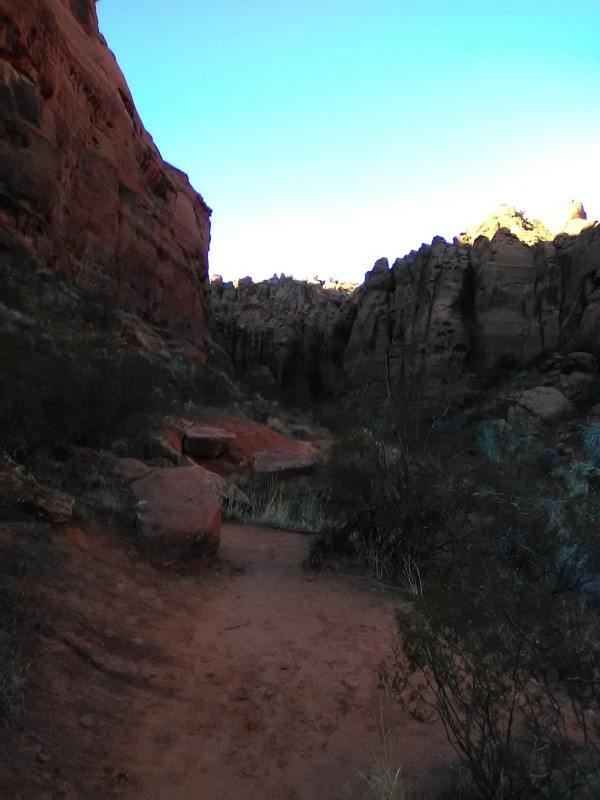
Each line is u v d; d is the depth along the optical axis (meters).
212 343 34.66
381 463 7.14
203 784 2.80
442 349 43.81
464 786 2.67
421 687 2.94
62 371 7.63
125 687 3.52
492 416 31.22
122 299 25.00
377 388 7.78
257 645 4.53
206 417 14.78
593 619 3.48
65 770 2.61
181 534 6.26
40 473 6.38
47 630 3.69
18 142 18.64
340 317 57.41
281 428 19.77
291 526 9.50
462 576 5.09
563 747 2.55
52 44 20.31
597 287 38.72
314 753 3.14
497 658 2.70
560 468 14.40
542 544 5.71
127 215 25.98
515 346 42.53
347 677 4.06
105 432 8.93
